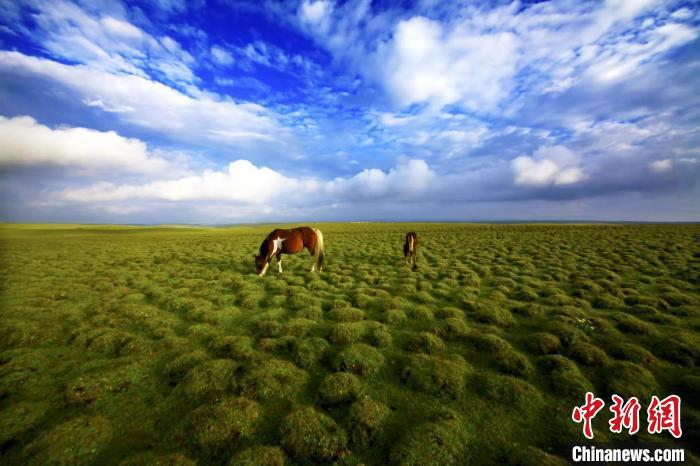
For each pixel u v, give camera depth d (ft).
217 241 129.29
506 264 62.23
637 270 53.26
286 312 34.94
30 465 13.75
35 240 137.59
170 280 50.49
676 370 21.54
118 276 53.98
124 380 20.58
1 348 26.37
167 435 15.72
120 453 14.71
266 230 216.74
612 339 26.08
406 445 14.53
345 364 22.13
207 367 21.16
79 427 15.79
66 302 38.86
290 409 17.79
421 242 107.96
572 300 36.45
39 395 19.39
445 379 19.97
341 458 14.37
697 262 56.85
